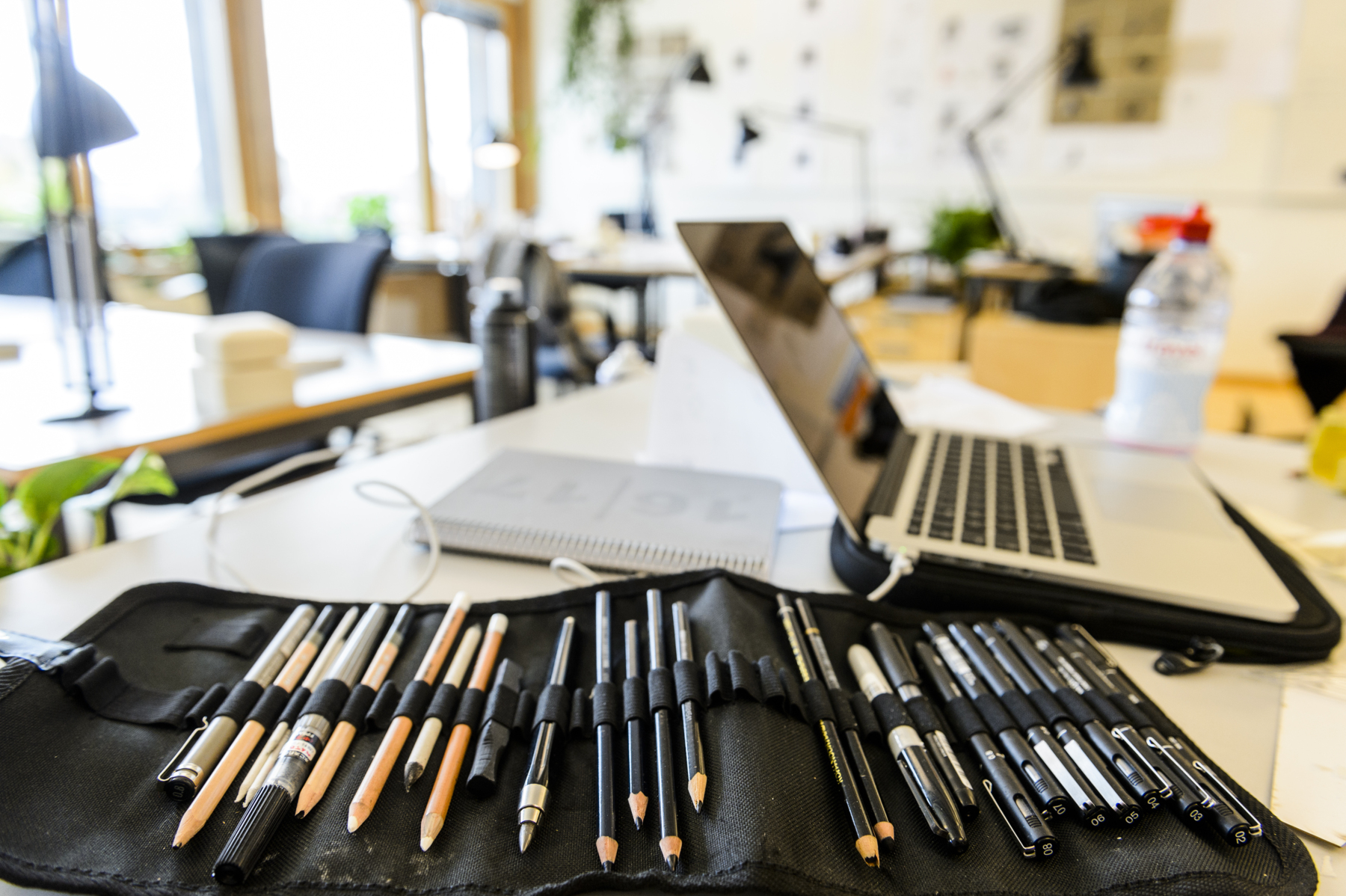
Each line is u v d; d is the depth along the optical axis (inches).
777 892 9.7
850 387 23.1
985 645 14.6
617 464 24.1
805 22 181.9
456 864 10.2
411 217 194.7
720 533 19.4
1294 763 12.6
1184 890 9.9
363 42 171.3
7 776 10.9
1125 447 29.1
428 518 18.9
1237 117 149.9
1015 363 83.4
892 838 10.5
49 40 31.4
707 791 11.0
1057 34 160.4
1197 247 27.7
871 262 124.8
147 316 65.8
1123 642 16.0
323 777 11.3
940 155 176.2
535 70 215.0
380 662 13.7
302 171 162.9
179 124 144.2
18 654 12.5
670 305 207.2
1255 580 16.3
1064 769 11.4
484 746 12.0
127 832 10.5
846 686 13.8
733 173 197.3
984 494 20.5
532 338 38.9
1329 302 148.9
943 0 168.6
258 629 15.0
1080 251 145.1
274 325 38.6
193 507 55.6
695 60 175.2
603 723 12.2
